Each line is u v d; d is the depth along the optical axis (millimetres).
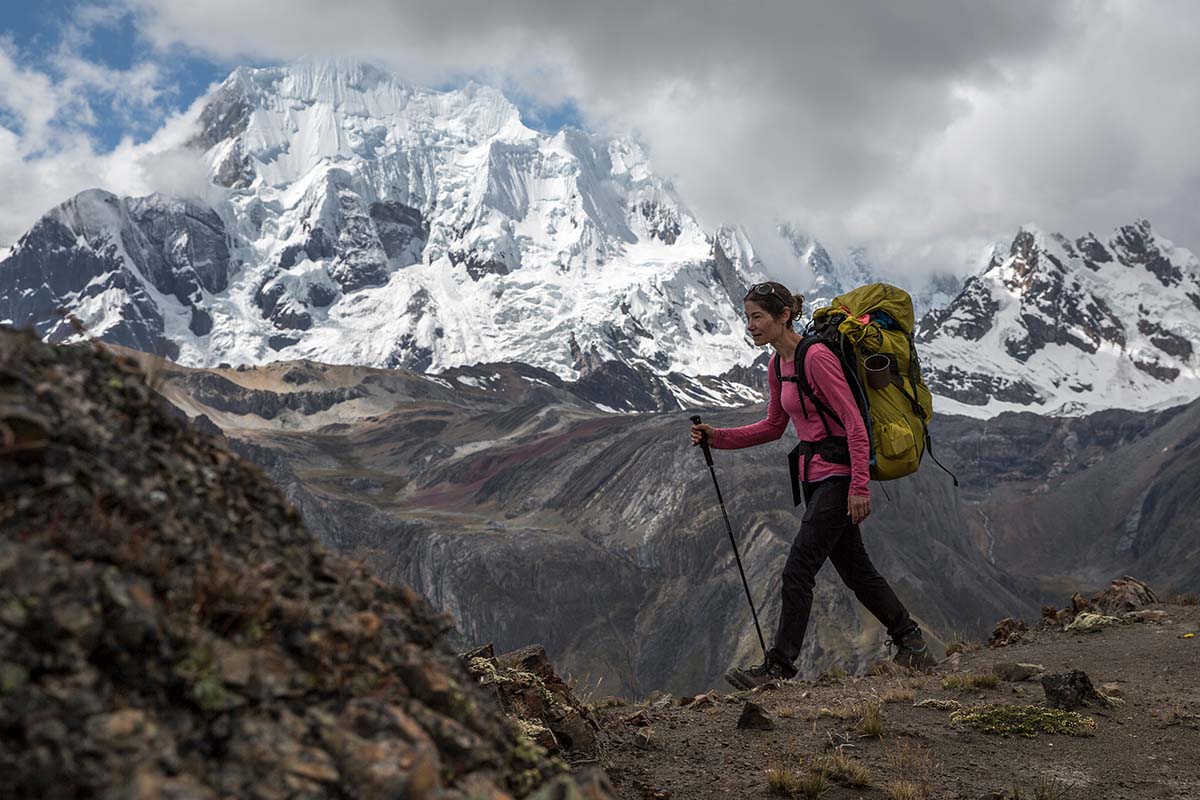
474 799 2436
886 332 8969
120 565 2281
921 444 9008
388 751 2344
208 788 2064
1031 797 5664
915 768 6223
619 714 8211
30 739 1906
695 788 5887
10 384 2408
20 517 2207
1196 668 9242
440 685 2764
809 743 6898
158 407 2838
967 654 11062
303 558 2887
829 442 9109
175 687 2207
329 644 2566
